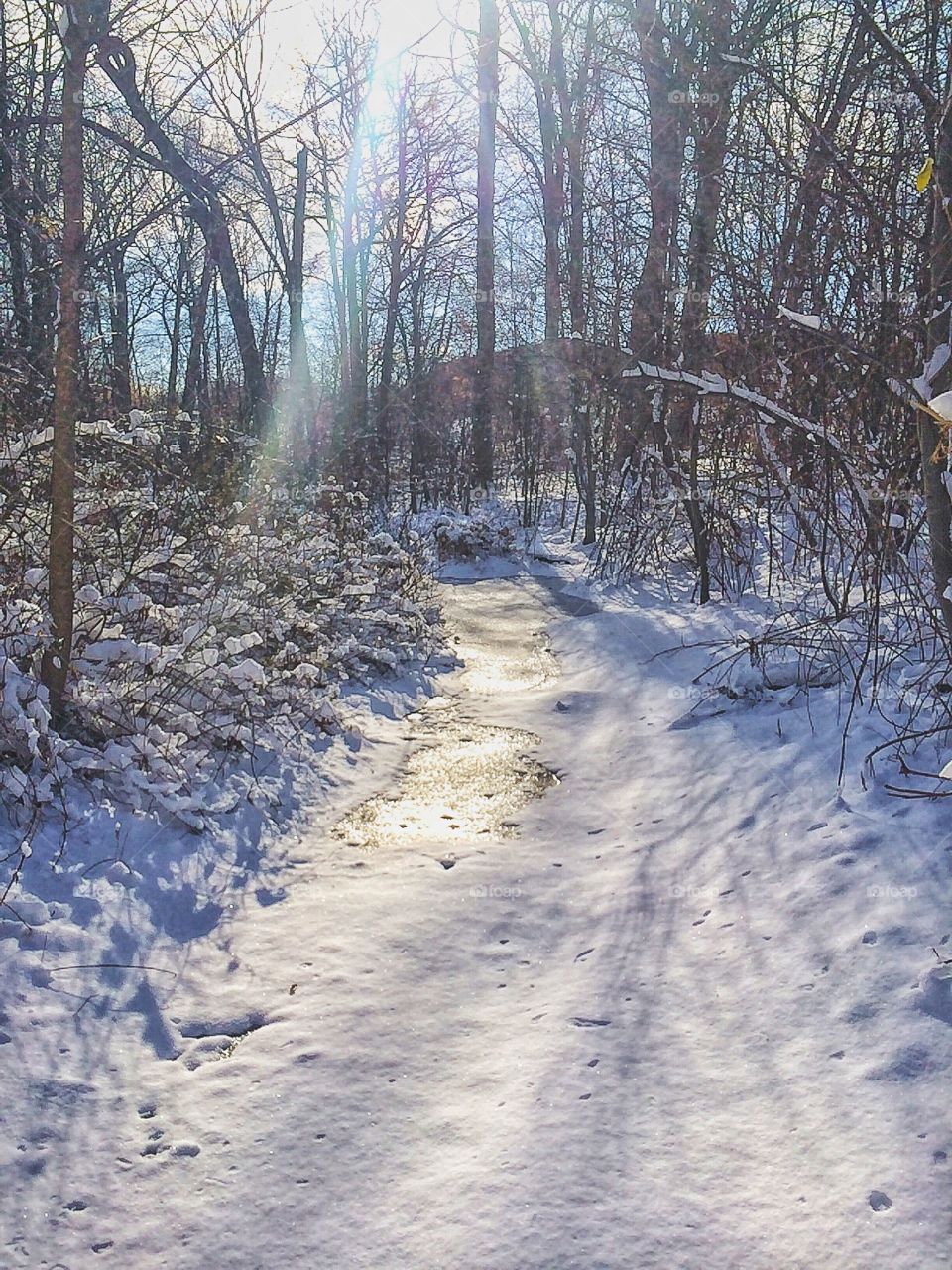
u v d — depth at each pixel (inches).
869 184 208.8
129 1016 129.0
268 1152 106.1
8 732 175.6
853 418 222.1
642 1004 128.8
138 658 194.2
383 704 284.2
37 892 150.4
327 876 174.9
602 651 338.6
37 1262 92.2
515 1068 118.2
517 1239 91.6
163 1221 97.1
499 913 160.1
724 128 300.4
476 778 226.7
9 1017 123.0
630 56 386.6
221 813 189.9
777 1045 115.6
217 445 305.1
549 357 515.8
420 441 766.5
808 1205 91.9
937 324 155.7
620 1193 96.3
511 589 494.6
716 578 373.7
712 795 192.7
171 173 388.2
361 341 721.0
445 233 828.0
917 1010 113.7
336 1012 131.6
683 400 366.9
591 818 200.5
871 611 218.7
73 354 177.0
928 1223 87.3
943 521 162.4
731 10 301.9
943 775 130.6
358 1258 91.7
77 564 217.8
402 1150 105.8
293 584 294.5
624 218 433.1
